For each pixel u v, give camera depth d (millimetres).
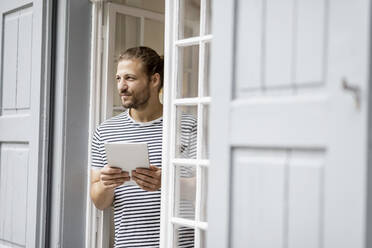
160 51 3869
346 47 1651
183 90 2752
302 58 1788
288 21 1835
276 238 1836
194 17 2711
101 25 3373
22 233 3230
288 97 1829
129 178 2992
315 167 1733
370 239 1620
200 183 2652
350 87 1617
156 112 3268
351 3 1643
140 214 3158
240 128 1958
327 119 1694
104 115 3383
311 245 1733
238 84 1990
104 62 3398
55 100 3217
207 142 2641
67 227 3195
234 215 1978
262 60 1914
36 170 3148
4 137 3398
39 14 3178
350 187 1627
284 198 1816
